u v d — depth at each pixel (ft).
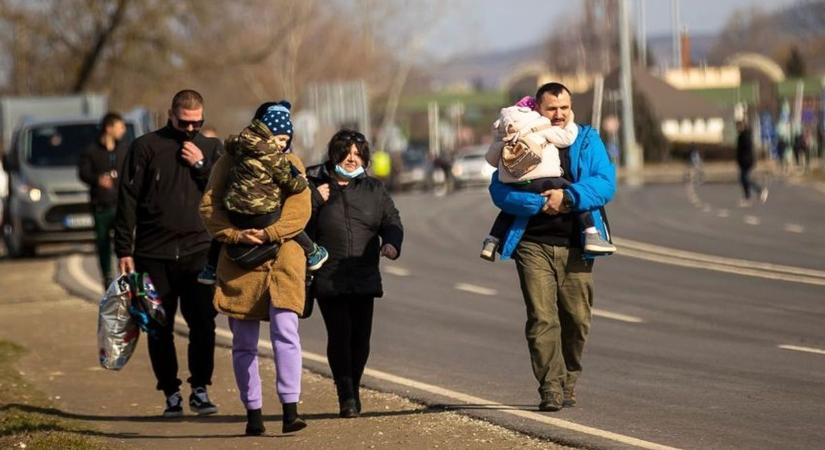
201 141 82.43
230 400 88.48
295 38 622.13
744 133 319.68
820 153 558.97
